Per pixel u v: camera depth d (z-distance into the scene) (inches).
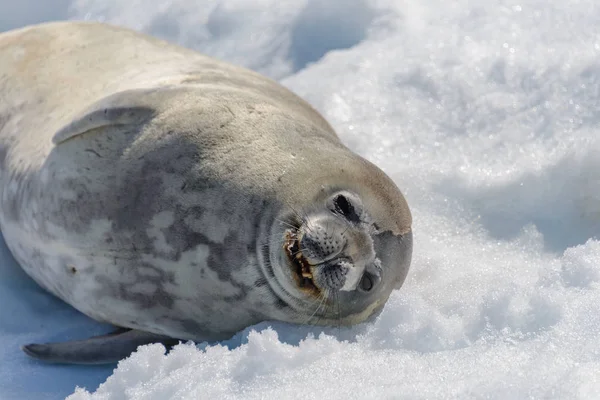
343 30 1173.1
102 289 786.2
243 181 753.0
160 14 1274.6
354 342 699.4
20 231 837.8
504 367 579.2
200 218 750.5
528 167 924.6
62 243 793.6
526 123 985.5
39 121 881.5
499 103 1012.5
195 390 609.0
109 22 1296.8
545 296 647.8
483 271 821.9
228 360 642.8
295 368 626.5
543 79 1016.2
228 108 796.0
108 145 777.6
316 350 645.3
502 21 1109.7
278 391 587.5
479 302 705.0
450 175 948.0
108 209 768.9
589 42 1047.6
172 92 806.5
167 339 794.2
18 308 839.1
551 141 959.0
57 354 754.2
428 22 1149.7
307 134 804.0
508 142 973.8
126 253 768.9
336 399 563.8
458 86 1043.9
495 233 906.7
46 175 799.7
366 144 1008.9
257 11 1234.6
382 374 601.9
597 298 639.8
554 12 1101.1
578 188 902.4
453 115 1021.2
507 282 769.6
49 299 863.1
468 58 1072.2
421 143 1004.6
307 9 1193.4
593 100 980.6
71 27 998.4
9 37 998.4
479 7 1140.5
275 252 732.0
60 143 788.0
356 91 1069.1
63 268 803.4
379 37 1146.0
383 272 767.1
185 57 971.9
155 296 771.4
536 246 884.0
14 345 789.9
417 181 952.9
